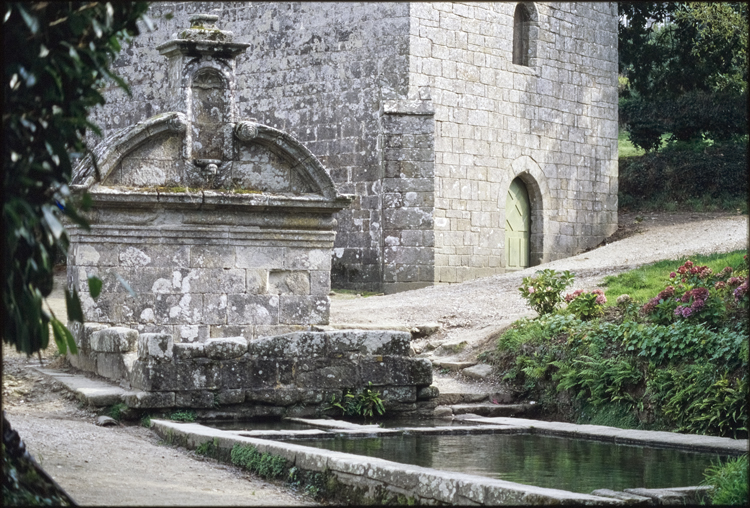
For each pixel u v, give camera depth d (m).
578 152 25.91
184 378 9.98
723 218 25.44
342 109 22.39
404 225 21.61
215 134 13.18
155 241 12.54
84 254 12.16
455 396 11.97
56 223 4.77
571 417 11.62
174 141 12.94
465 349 14.02
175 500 5.98
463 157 22.78
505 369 12.91
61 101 5.06
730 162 28.47
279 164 13.42
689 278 12.48
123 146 12.48
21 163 4.88
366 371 10.97
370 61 22.02
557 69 25.30
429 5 22.02
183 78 13.04
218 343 10.19
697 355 10.66
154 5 25.23
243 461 7.79
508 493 5.69
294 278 13.29
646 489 6.29
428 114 21.66
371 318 16.09
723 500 5.98
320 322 13.38
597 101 26.50
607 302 14.21
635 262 19.64
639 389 11.06
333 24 22.53
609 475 7.24
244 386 10.30
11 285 4.91
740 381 9.88
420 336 15.28
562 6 25.44
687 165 28.53
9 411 9.86
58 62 4.93
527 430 9.97
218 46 13.13
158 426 9.35
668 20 30.86
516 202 24.75
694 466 7.70
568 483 6.89
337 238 22.52
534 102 24.59
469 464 7.71
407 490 6.32
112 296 12.27
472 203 22.98
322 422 10.03
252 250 13.05
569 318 12.97
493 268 23.45
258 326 13.05
